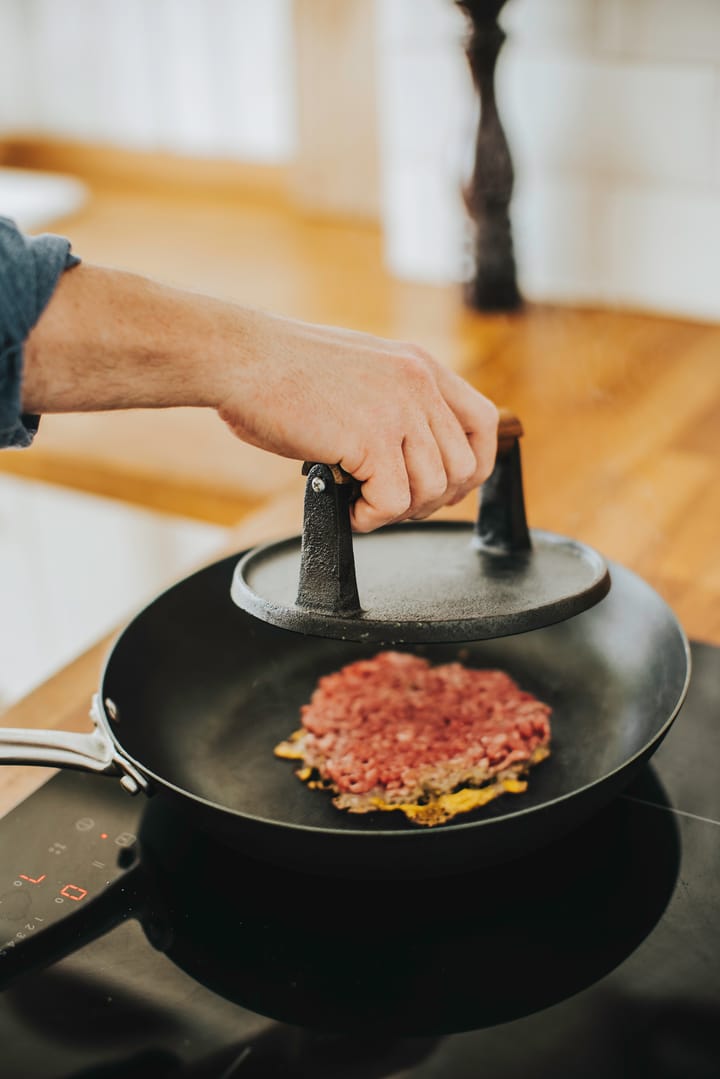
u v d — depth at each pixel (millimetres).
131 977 577
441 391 641
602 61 1291
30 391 550
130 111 1871
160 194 1912
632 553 932
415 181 1459
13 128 1975
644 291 1396
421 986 568
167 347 562
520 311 1423
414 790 699
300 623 584
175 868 647
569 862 646
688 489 1027
